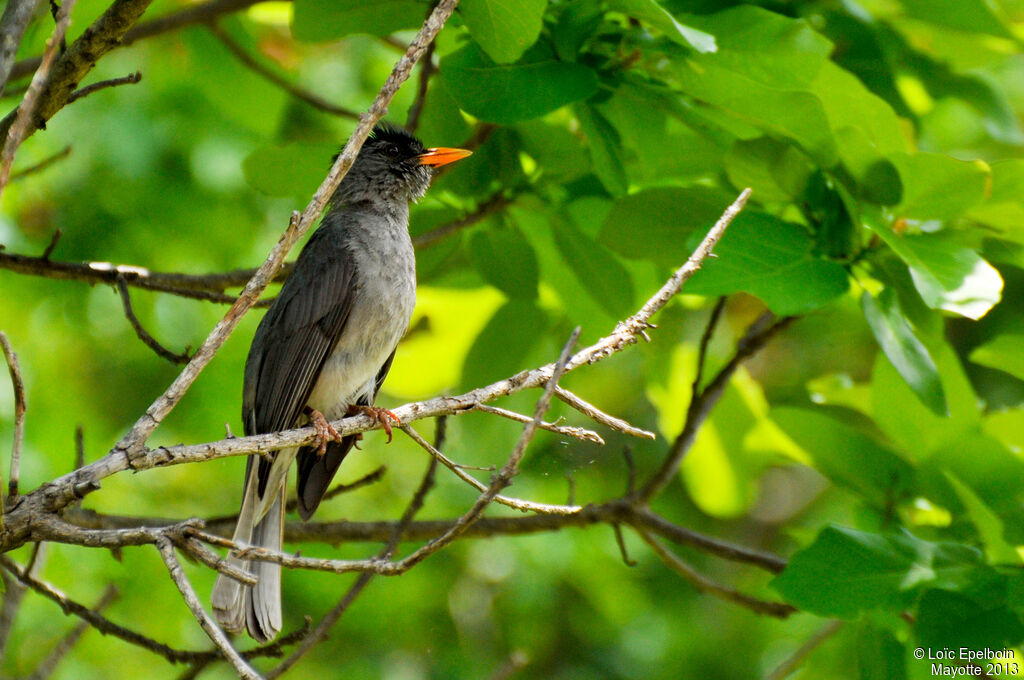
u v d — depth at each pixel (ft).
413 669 53.42
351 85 50.24
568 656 59.82
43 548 27.81
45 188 47.44
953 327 50.60
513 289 34.45
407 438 56.70
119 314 50.06
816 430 31.78
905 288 27.78
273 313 31.73
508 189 33.30
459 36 29.89
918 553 27.02
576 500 56.24
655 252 30.27
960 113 47.50
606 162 28.60
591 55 28.84
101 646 46.09
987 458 29.66
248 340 51.11
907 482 31.53
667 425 41.63
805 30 26.63
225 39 39.14
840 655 35.94
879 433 36.60
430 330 39.60
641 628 59.98
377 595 51.72
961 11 32.42
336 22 28.81
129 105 47.57
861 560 26.58
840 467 32.24
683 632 60.08
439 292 38.81
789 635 56.54
